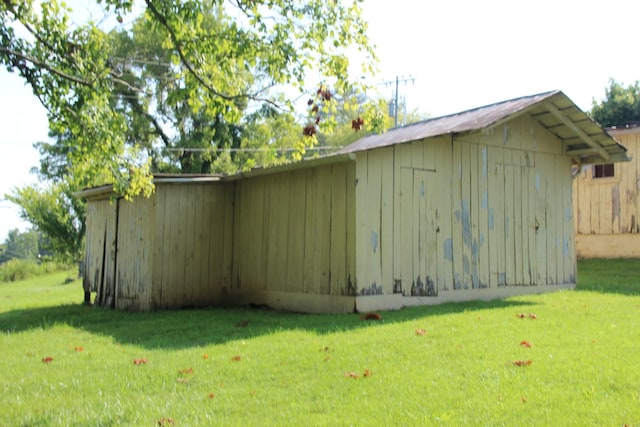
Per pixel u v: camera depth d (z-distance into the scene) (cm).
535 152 1082
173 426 355
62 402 416
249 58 594
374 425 343
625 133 1528
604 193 1596
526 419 343
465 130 895
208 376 471
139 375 482
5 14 559
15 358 584
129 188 724
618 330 594
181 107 2256
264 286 1005
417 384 421
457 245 946
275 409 381
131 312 986
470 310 784
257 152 2250
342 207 847
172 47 589
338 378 447
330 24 597
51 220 2275
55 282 2473
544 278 1065
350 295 820
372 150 842
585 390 392
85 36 605
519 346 532
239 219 1084
